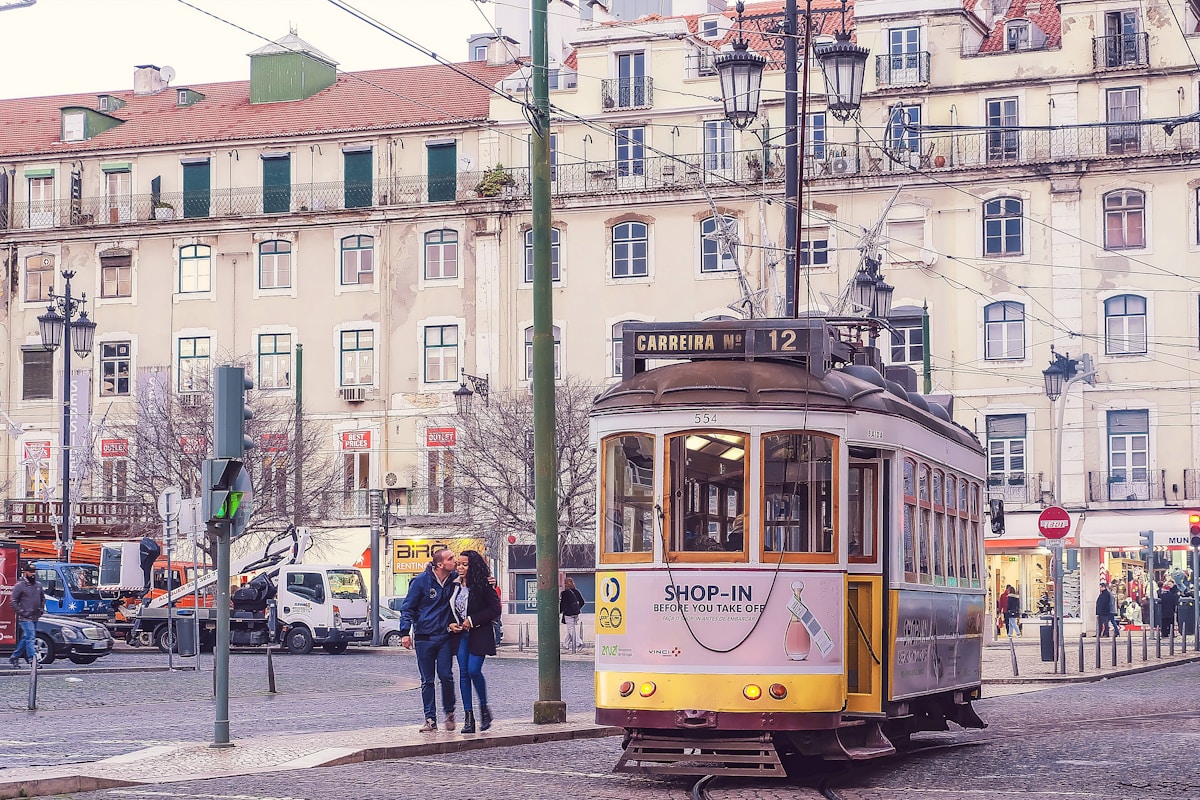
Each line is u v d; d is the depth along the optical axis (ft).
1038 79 201.36
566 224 213.46
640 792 47.32
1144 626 133.69
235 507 57.00
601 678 50.65
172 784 48.39
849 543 52.16
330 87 233.35
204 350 224.74
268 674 94.79
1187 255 196.24
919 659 55.88
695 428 50.34
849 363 59.06
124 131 232.94
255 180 225.97
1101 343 198.59
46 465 224.94
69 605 159.02
